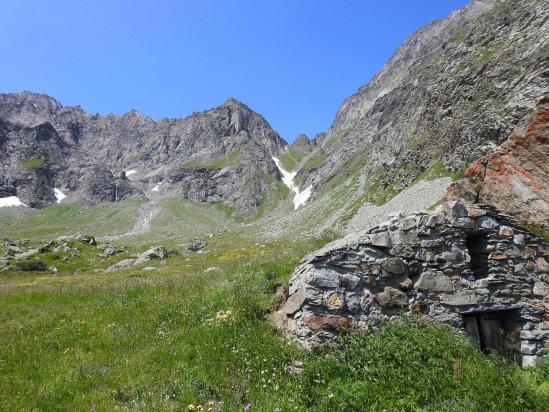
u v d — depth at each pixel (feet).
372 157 601.62
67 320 54.54
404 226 40.63
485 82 324.60
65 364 37.19
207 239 581.53
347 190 566.77
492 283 41.16
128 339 43.73
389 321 37.86
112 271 196.65
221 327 40.32
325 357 33.42
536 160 47.14
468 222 42.14
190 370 33.50
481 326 41.52
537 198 46.60
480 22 435.53
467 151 284.41
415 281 39.88
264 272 52.16
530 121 48.03
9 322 56.49
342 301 37.22
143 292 69.87
